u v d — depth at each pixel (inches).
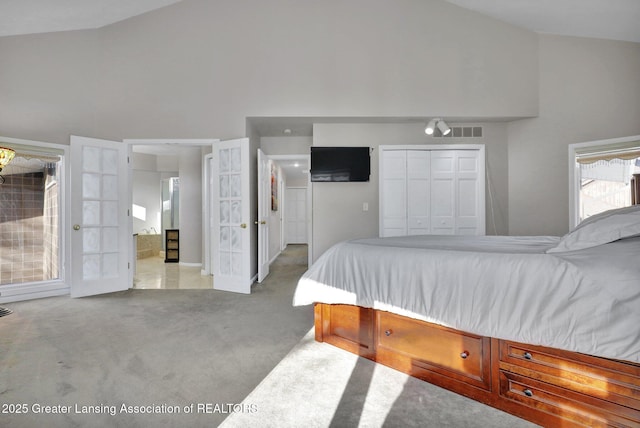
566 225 166.6
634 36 149.0
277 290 166.2
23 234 162.7
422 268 74.1
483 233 182.2
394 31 169.3
